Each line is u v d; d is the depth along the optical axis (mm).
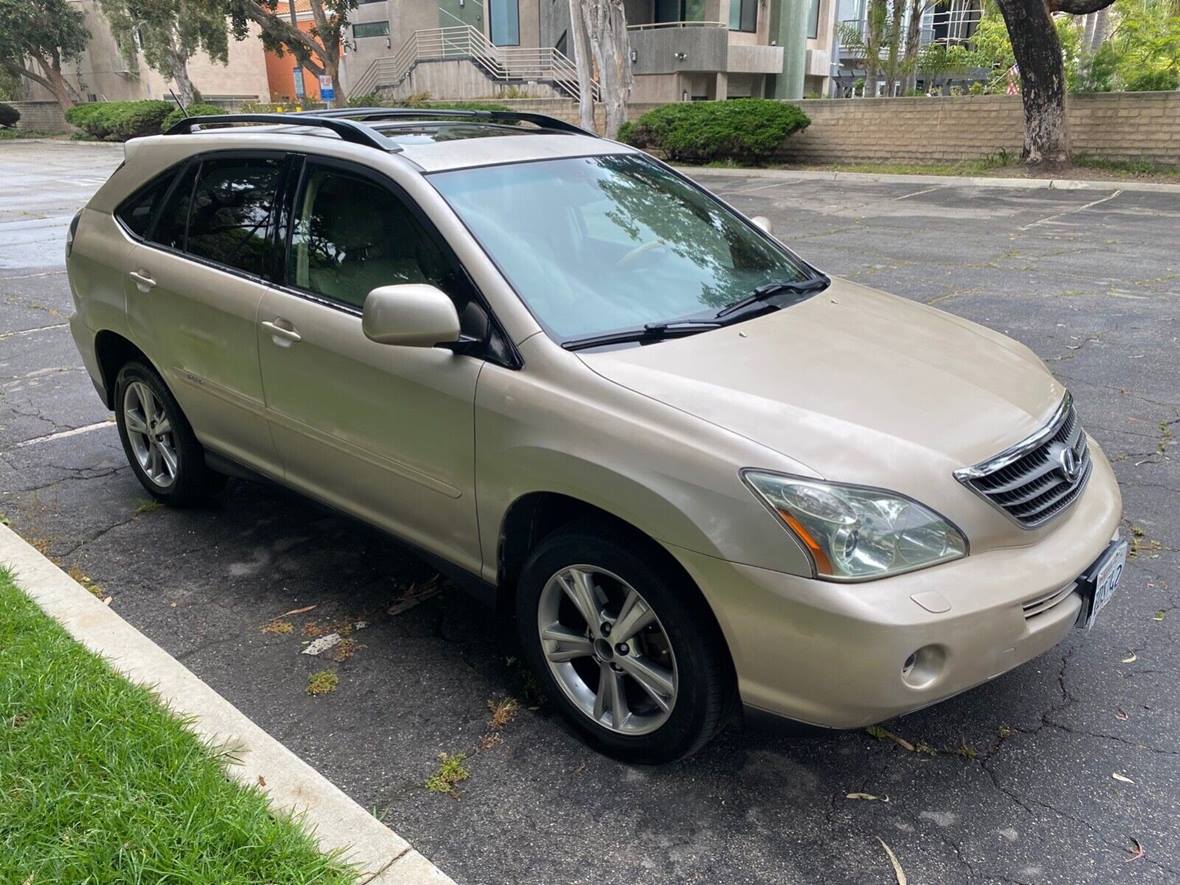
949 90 26922
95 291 4684
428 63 31656
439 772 2939
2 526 4324
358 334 3412
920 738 3076
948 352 3283
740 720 3012
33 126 44125
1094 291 8875
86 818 2445
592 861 2598
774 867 2574
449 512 3266
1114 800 2793
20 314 8875
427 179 3359
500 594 3293
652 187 3975
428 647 3613
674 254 3641
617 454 2725
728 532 2529
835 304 3656
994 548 2652
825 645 2451
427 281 3264
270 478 4082
